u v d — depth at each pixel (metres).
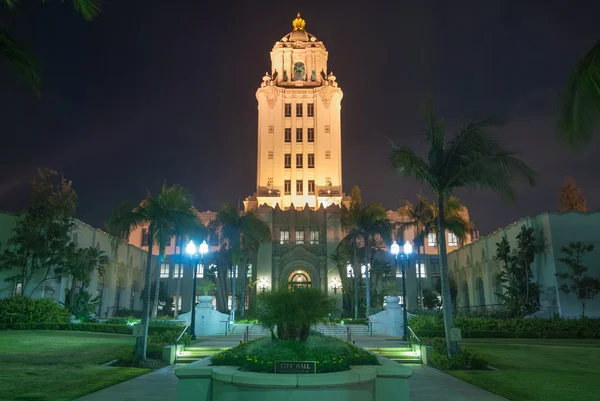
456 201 49.53
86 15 11.52
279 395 9.98
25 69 11.71
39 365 19.89
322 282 62.84
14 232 45.06
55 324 36.50
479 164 21.03
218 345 26.25
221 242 54.81
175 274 69.19
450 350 21.05
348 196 72.06
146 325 21.56
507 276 49.75
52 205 43.91
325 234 64.50
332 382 10.08
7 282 43.84
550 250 43.34
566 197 62.97
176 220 23.38
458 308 60.88
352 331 37.03
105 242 56.16
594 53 11.22
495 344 29.61
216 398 10.67
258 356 11.46
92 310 45.91
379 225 52.03
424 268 69.81
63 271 43.91
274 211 66.12
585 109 11.46
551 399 14.05
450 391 15.13
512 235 49.78
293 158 74.88
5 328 35.41
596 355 24.80
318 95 76.56
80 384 15.77
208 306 36.81
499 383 16.72
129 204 22.78
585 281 40.56
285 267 63.44
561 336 33.81
